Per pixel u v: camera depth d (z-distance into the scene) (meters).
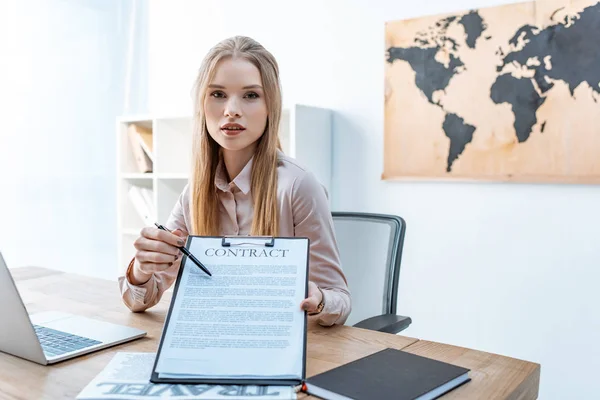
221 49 1.17
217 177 1.30
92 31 2.88
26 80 2.64
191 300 0.84
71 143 2.82
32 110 2.67
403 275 2.38
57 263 2.79
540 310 2.09
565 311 2.04
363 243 1.63
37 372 0.85
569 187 2.01
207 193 1.30
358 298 1.61
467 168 2.19
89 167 2.90
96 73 2.91
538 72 2.03
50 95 2.73
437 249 2.29
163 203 2.68
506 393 0.77
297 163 1.31
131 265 1.17
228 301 0.84
